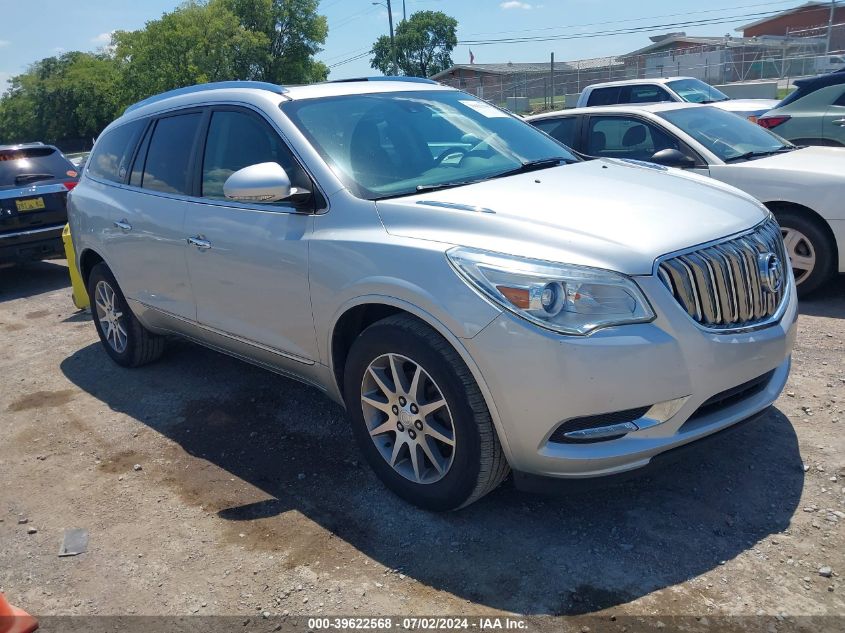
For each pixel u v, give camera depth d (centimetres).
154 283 465
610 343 266
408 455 333
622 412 275
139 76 5128
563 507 327
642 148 675
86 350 616
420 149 386
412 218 319
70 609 289
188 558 313
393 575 291
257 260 374
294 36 5450
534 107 4275
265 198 340
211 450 411
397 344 309
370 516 331
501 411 283
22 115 7506
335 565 300
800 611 255
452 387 293
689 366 276
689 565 283
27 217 866
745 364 291
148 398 493
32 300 829
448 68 7194
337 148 366
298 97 395
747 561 282
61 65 8400
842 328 515
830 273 569
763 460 351
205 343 458
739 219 320
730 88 2981
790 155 616
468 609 269
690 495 328
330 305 338
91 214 520
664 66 4388
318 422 432
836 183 546
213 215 404
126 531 338
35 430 459
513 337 274
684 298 279
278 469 382
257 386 495
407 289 301
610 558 290
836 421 381
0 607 193
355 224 333
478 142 408
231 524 336
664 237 289
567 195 330
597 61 6084
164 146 462
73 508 362
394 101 416
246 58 5134
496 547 302
